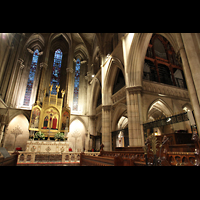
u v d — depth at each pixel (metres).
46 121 22.70
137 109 13.05
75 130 26.83
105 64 21.47
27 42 27.39
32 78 27.69
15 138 22.47
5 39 19.48
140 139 12.20
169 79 19.66
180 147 6.82
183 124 16.27
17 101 24.47
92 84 27.53
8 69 22.20
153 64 19.27
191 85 7.07
